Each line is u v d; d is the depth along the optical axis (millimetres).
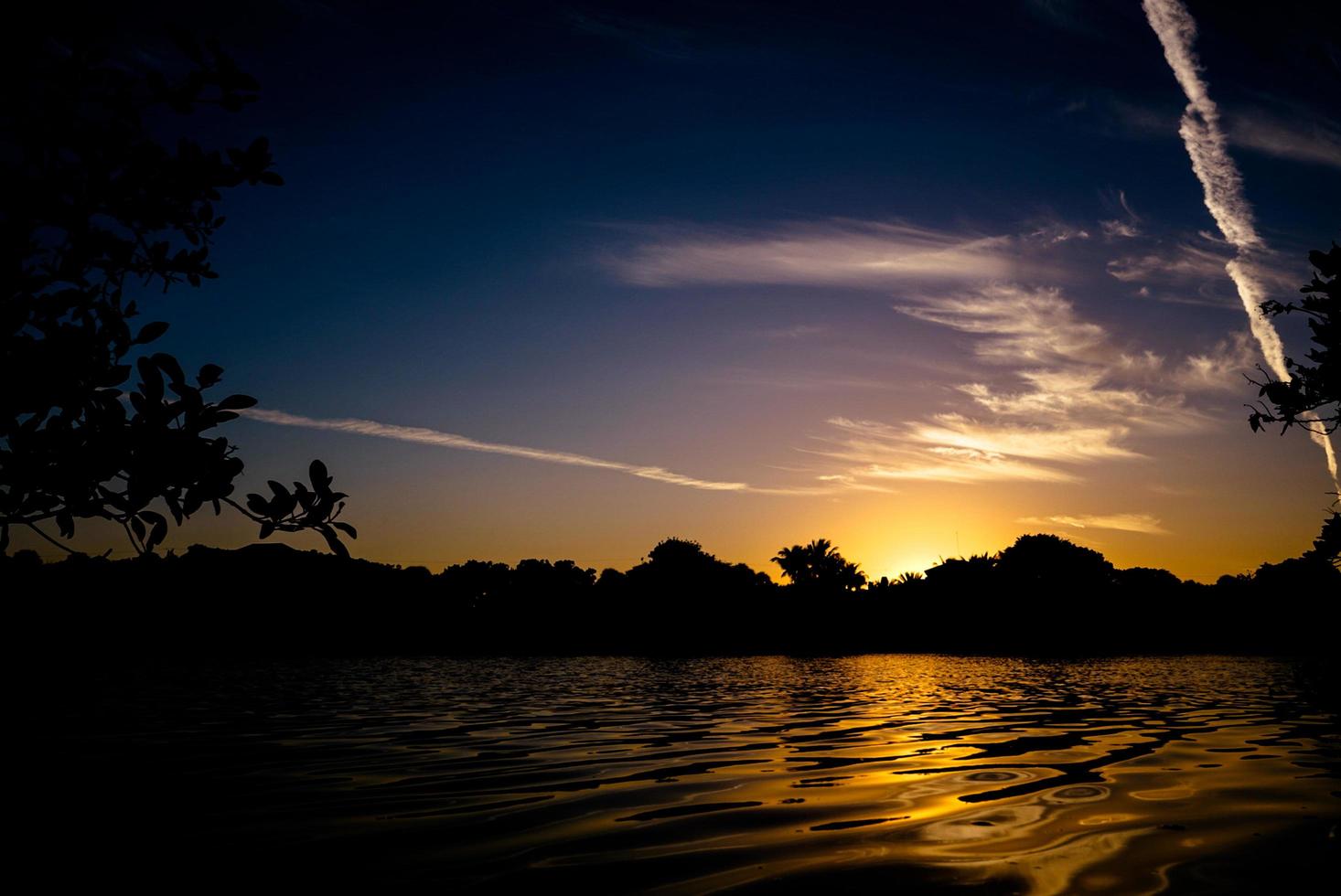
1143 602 68250
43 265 3074
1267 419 8172
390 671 30312
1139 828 5402
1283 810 5941
